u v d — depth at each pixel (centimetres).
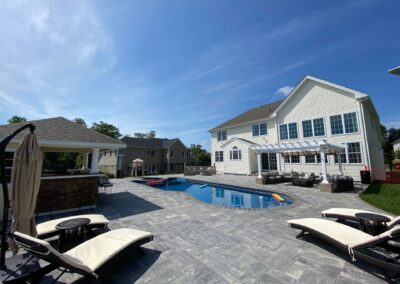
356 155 1451
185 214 663
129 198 955
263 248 402
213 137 2870
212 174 2545
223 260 355
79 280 299
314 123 1706
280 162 1908
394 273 293
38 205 680
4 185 306
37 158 341
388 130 5159
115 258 303
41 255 248
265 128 2191
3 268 288
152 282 293
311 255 369
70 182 748
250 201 1090
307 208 725
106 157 3744
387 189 1027
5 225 303
